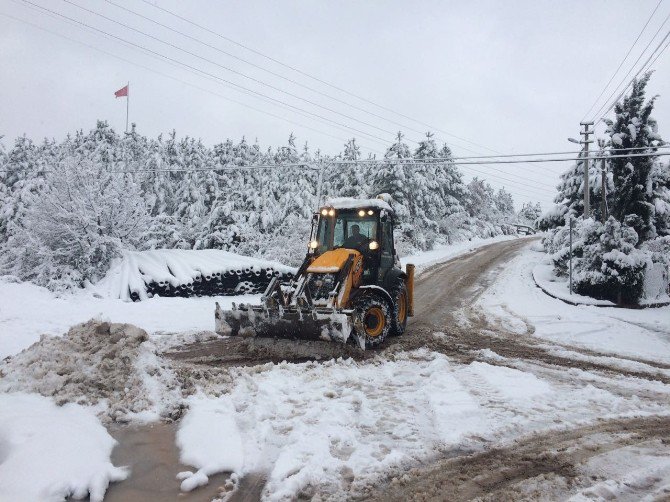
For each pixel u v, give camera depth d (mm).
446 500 3154
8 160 30906
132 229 15562
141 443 3922
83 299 11734
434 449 3922
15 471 3162
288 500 3102
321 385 5516
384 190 30281
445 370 6477
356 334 7102
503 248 30953
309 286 7559
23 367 4641
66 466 3301
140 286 12695
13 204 23609
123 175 17734
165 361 5602
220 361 6773
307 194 30688
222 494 3188
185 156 35219
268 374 5836
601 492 3254
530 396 5363
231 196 28062
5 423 3695
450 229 36500
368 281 8289
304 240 21281
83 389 4516
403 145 30625
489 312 12562
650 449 4023
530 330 10211
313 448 3805
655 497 3209
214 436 3973
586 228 15930
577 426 4535
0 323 8734
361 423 4449
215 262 14914
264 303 7230
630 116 17250
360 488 3279
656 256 15633
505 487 3334
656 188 18203
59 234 14141
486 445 4039
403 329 9438
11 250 14625
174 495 3180
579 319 11406
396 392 5441
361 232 8648
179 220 29500
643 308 14047
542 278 18406
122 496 3156
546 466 3674
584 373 6613
